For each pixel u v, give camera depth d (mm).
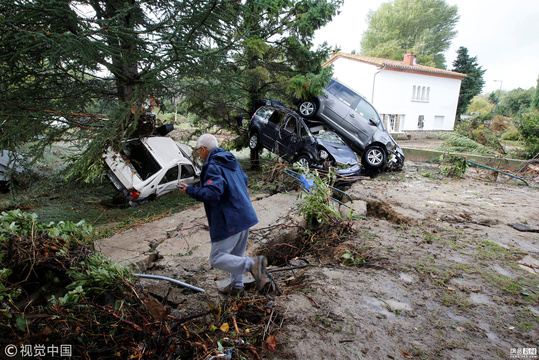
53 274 2736
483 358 2336
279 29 10906
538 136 13312
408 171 11148
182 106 11672
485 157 13023
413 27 47469
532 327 2719
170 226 5316
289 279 3744
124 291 2480
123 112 5750
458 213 6043
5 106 5793
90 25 5402
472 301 3111
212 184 2549
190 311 2873
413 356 2336
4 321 2039
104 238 4902
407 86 27031
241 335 2480
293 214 5840
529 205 6602
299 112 11156
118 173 7328
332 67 10188
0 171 7555
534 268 3840
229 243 2754
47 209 6922
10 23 4414
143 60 6344
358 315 2816
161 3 7152
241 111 12727
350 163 9430
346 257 4008
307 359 2266
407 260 3986
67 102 7203
